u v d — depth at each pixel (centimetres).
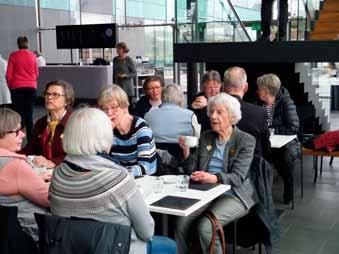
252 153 298
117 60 950
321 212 434
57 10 1534
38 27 1494
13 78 722
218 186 273
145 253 208
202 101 431
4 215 205
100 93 314
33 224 230
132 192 194
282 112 482
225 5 782
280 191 492
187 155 311
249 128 345
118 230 181
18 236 207
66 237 184
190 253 285
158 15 1468
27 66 724
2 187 227
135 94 1038
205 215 279
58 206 194
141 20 1542
